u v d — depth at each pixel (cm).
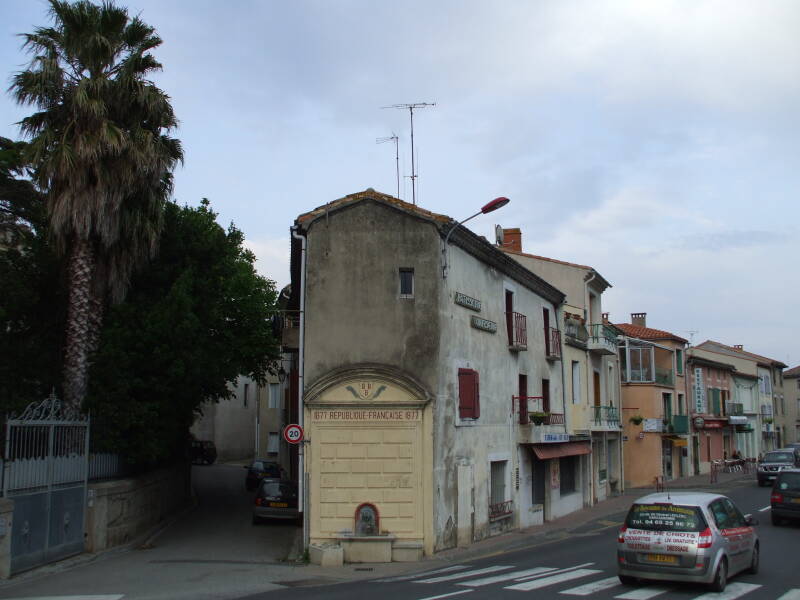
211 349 2327
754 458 6231
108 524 1723
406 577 1440
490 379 2130
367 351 1770
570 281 3350
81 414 1716
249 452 5991
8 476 1348
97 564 1548
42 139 1756
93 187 1783
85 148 1742
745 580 1338
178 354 1969
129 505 1869
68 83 1830
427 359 1775
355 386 1731
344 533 1670
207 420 5903
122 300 2020
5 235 2264
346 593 1231
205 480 4097
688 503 1269
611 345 3450
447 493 1788
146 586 1302
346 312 1788
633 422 4044
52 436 1509
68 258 1958
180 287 2033
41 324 2092
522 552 1831
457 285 1939
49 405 1552
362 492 1692
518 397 2352
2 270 1984
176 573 1449
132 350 1938
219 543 1917
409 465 1705
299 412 1773
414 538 1680
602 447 3444
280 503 2277
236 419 5975
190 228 2398
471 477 1922
